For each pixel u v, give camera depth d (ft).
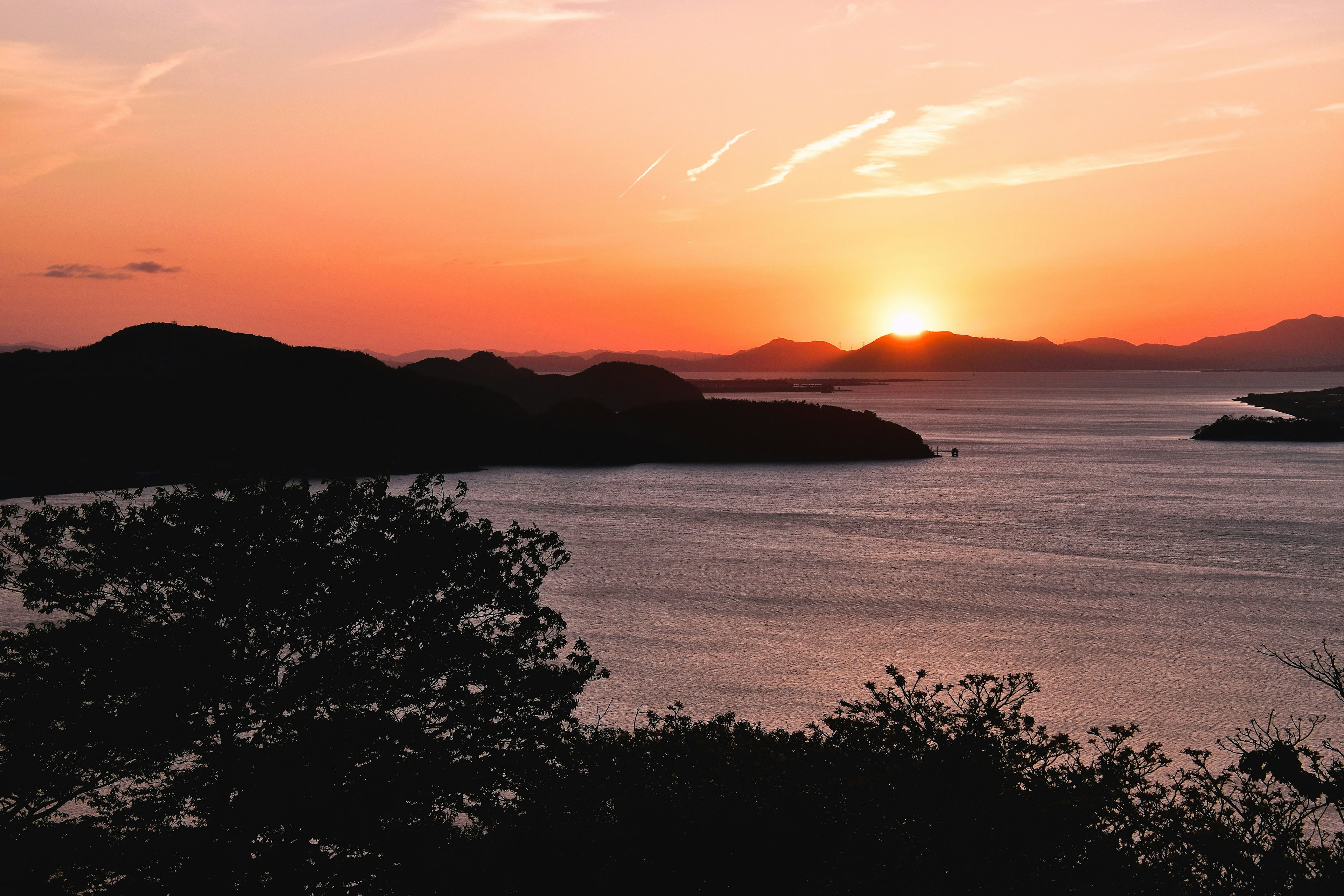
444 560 74.49
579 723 83.10
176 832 62.23
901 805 54.54
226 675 65.57
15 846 58.13
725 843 57.52
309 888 61.93
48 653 65.31
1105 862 49.67
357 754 65.62
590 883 58.54
